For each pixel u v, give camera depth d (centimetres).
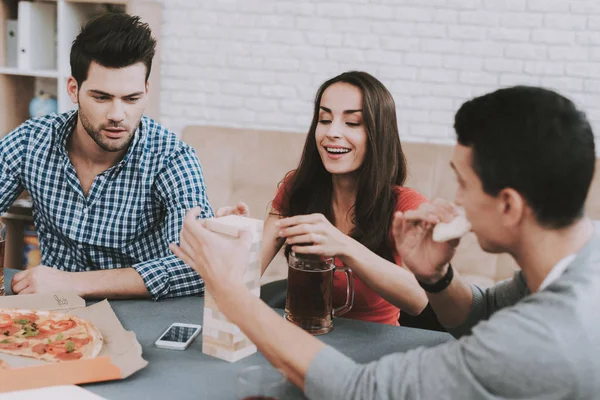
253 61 332
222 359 112
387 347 122
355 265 131
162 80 341
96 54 145
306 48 326
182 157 171
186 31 335
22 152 170
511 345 80
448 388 84
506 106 85
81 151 168
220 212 136
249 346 115
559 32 303
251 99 335
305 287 125
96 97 150
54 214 171
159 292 141
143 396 98
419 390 86
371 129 160
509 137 84
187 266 145
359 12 319
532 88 86
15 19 333
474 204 90
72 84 158
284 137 301
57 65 326
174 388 101
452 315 124
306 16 324
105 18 147
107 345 111
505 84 311
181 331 122
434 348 90
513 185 85
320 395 92
